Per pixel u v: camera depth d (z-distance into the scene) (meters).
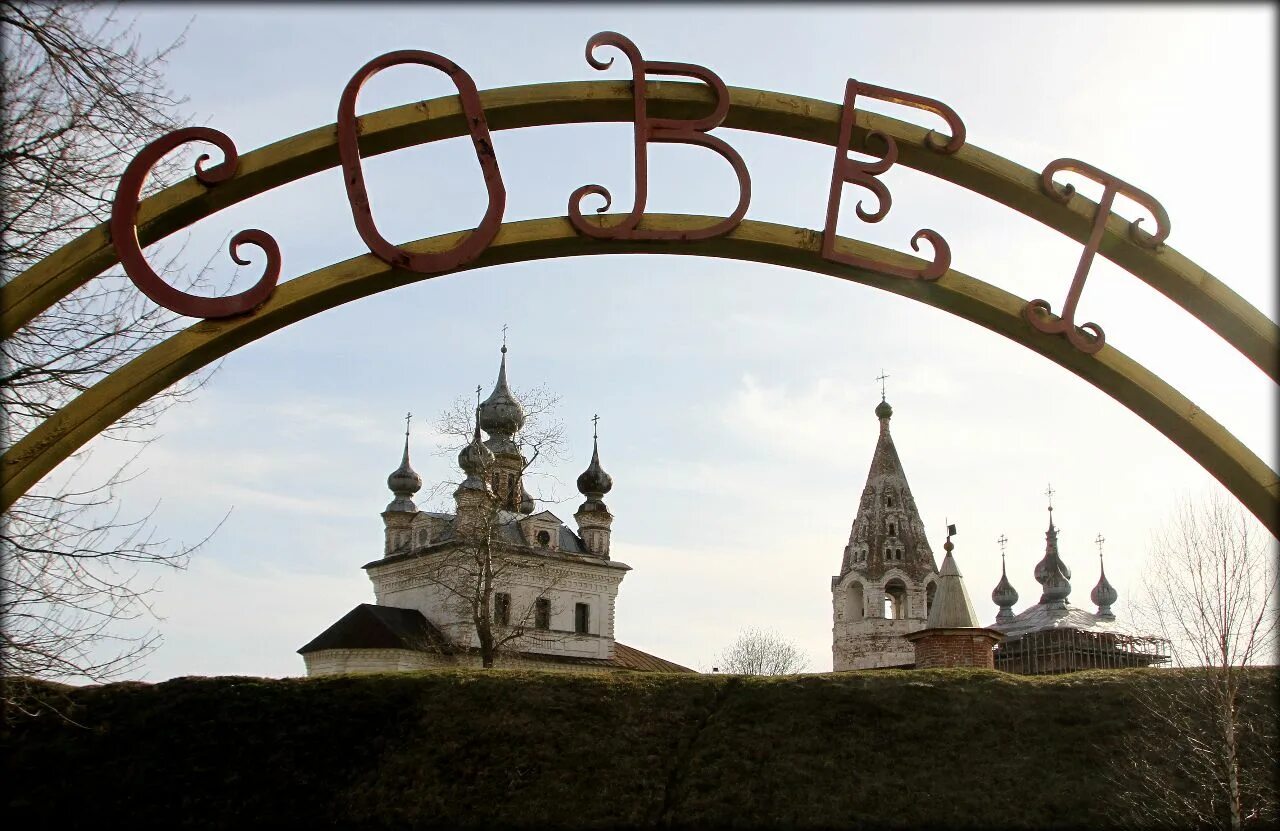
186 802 36.56
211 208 11.95
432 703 41.25
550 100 12.27
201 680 41.34
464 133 12.41
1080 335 12.58
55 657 18.41
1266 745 36.34
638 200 12.16
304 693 41.25
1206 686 36.19
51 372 17.75
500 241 11.92
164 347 11.29
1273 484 12.51
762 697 41.50
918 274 12.47
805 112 12.59
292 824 36.31
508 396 85.25
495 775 38.16
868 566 83.06
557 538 83.94
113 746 38.06
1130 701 39.38
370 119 12.01
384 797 37.38
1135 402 12.75
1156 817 34.28
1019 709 39.84
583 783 37.91
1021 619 90.38
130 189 11.32
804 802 36.41
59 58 18.08
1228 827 33.62
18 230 17.80
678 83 12.47
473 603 64.38
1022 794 36.06
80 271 11.28
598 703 41.59
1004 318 12.57
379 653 71.88
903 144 12.68
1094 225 12.75
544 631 80.25
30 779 36.62
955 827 34.94
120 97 18.55
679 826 36.00
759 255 12.48
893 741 38.81
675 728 40.44
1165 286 12.93
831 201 12.42
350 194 11.73
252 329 11.55
